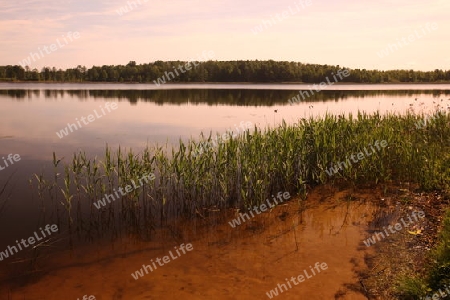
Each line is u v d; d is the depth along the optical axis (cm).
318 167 1021
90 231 771
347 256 626
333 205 859
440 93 4244
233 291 542
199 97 3934
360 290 527
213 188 947
